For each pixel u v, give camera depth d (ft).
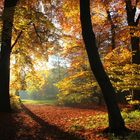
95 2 72.64
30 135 43.29
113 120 44.09
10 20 56.34
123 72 64.13
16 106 76.23
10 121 55.26
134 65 60.75
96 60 44.62
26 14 59.31
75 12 67.87
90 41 44.78
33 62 92.07
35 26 75.05
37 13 61.31
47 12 74.02
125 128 44.01
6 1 64.80
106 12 82.02
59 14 74.54
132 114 59.26
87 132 45.19
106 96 44.52
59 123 56.03
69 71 107.34
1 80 69.15
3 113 66.28
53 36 78.54
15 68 93.09
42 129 48.44
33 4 70.08
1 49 69.72
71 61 103.91
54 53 87.10
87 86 85.20
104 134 42.70
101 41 94.99
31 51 84.89
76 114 73.10
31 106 109.19
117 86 61.31
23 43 79.41
